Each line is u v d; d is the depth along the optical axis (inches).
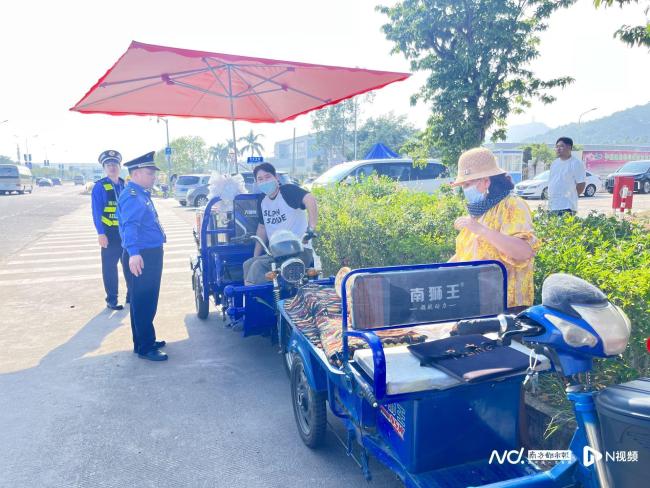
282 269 173.6
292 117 324.2
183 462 141.1
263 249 219.1
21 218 901.2
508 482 81.2
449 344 105.9
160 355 216.1
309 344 129.8
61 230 709.9
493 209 122.7
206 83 265.0
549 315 76.4
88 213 1021.8
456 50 460.8
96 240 597.0
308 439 144.6
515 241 116.3
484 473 100.8
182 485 130.8
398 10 476.7
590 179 985.5
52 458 143.2
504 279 114.5
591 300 75.0
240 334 250.4
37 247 544.1
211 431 157.4
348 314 121.4
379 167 601.0
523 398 112.2
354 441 148.5
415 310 107.3
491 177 121.7
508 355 101.7
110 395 183.2
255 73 241.6
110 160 289.7
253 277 200.1
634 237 189.5
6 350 230.5
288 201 213.0
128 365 211.6
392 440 107.0
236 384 191.8
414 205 298.0
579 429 80.4
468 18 446.9
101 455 144.6
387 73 230.5
